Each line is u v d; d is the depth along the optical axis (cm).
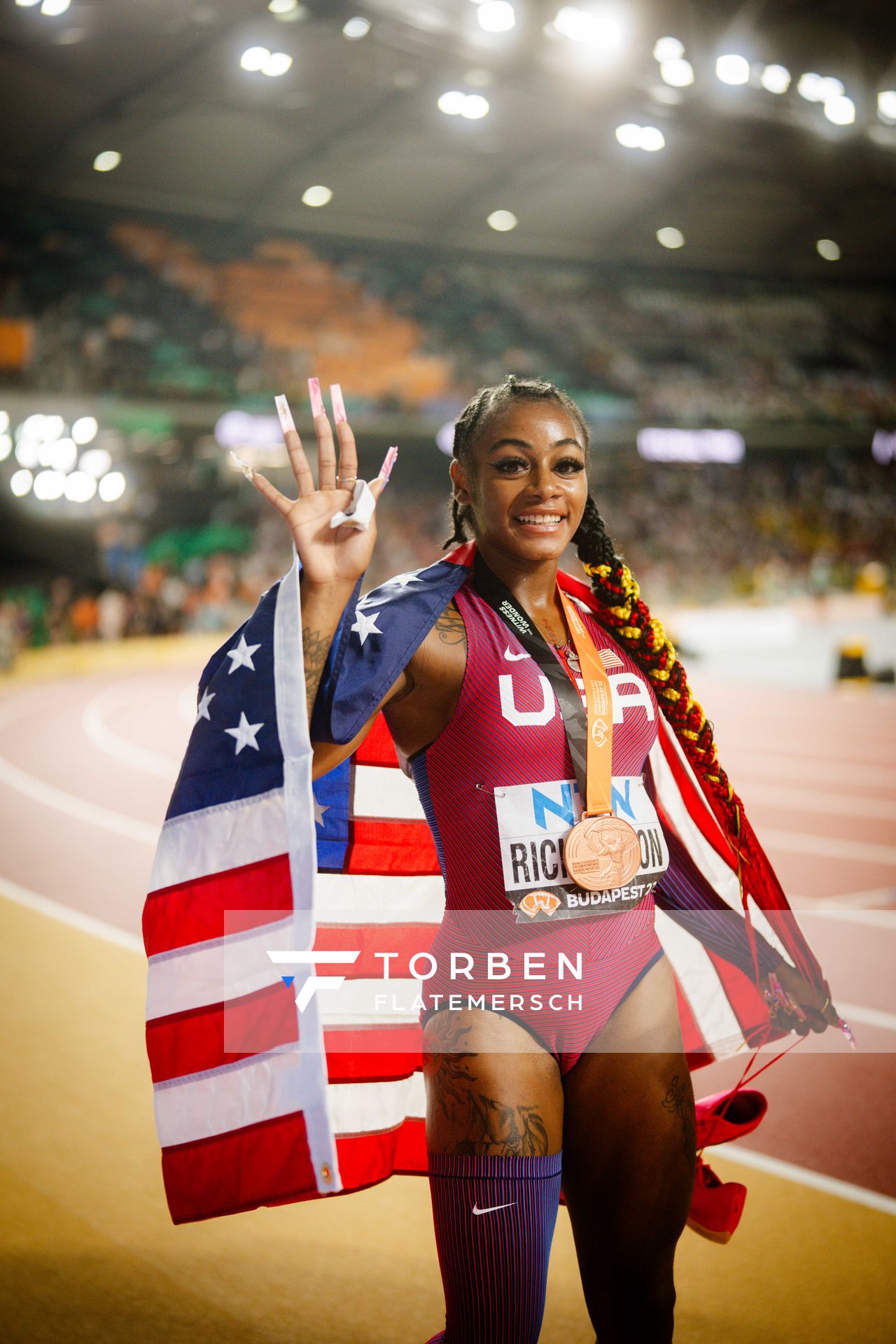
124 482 2548
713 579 3127
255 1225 319
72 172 2295
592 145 2252
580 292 3181
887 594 3088
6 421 2353
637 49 1455
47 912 659
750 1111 230
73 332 2422
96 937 606
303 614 166
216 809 165
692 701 203
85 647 2419
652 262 3183
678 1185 182
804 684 2077
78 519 2569
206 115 2058
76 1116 383
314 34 1628
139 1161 352
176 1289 283
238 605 2733
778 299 3462
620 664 198
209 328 2616
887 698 1884
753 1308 275
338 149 2244
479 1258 168
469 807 180
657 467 3412
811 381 3403
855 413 3431
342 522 164
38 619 2330
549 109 2055
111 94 1911
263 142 2198
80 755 1334
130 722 1633
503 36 1384
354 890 203
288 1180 158
